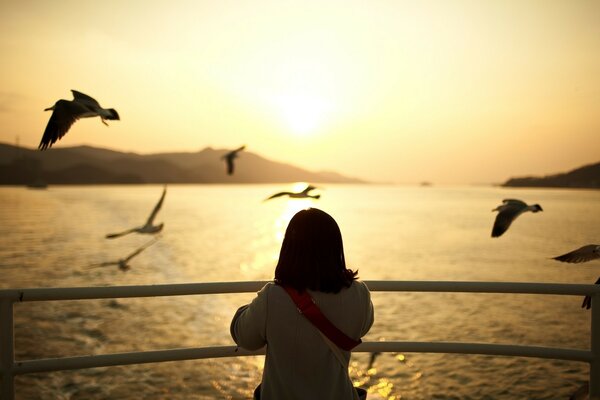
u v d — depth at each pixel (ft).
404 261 128.47
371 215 338.54
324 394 7.18
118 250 144.25
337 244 7.38
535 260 129.39
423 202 597.93
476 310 68.08
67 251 141.08
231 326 7.72
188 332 54.08
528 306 70.23
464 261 128.26
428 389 37.83
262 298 7.34
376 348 10.83
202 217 321.93
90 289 9.68
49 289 9.54
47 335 52.01
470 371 41.57
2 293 9.34
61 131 10.83
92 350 47.52
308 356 7.20
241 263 123.44
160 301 68.18
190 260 126.52
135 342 50.26
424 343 10.90
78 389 34.94
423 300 73.67
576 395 11.30
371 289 10.61
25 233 192.75
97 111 11.05
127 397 33.55
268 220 296.30
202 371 38.86
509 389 38.17
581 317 64.64
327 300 7.27
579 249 10.92
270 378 7.37
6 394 9.37
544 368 42.73
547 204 515.50
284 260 7.40
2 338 9.45
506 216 14.65
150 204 477.77
